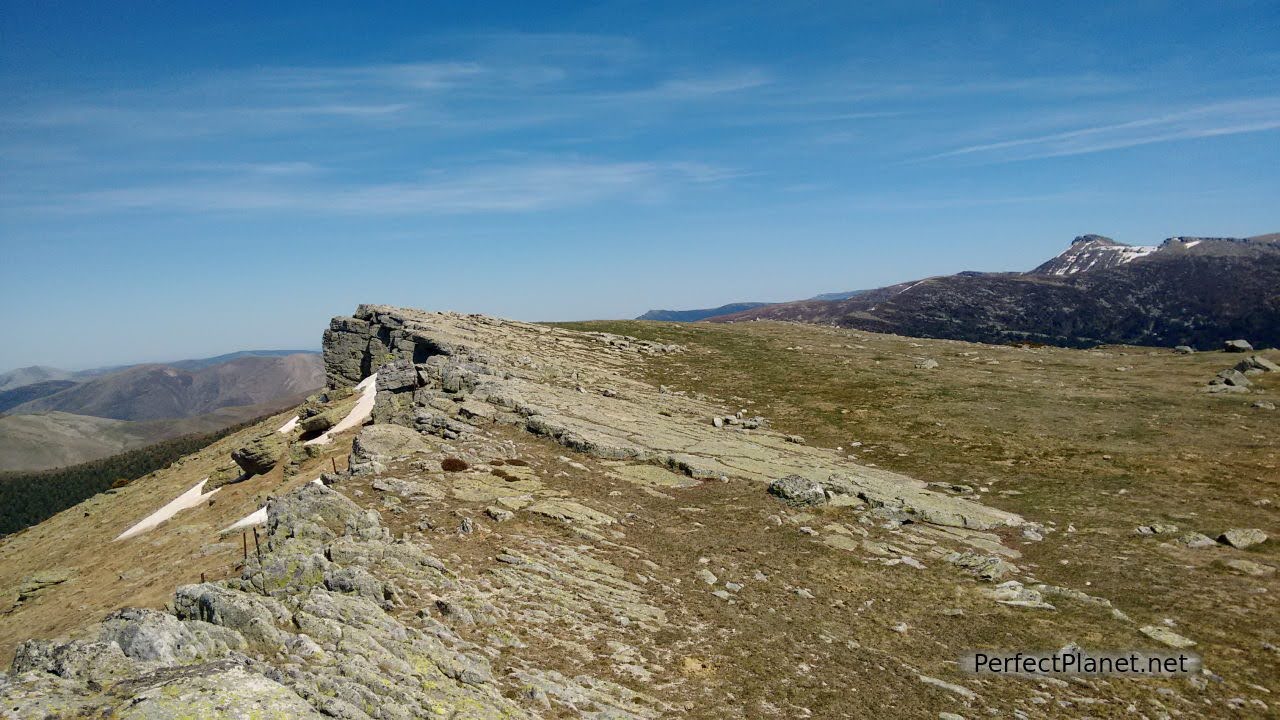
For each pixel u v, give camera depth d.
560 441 49.66
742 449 53.88
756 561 33.97
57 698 10.98
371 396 82.75
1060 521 43.16
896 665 24.73
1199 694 23.80
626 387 75.31
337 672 15.02
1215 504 44.72
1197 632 28.55
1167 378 79.19
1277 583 33.34
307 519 27.91
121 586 42.78
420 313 101.38
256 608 16.77
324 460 61.03
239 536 46.16
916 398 74.62
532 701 17.34
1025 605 30.80
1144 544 39.19
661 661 22.31
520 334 97.00
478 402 56.16
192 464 95.00
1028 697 23.17
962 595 31.97
